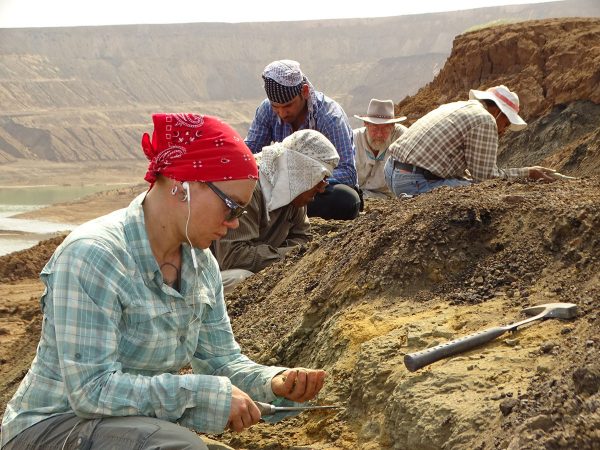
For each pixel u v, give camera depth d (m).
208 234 3.11
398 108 23.55
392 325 4.07
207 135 3.05
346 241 5.20
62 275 2.95
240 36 196.62
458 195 4.96
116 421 2.95
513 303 3.93
